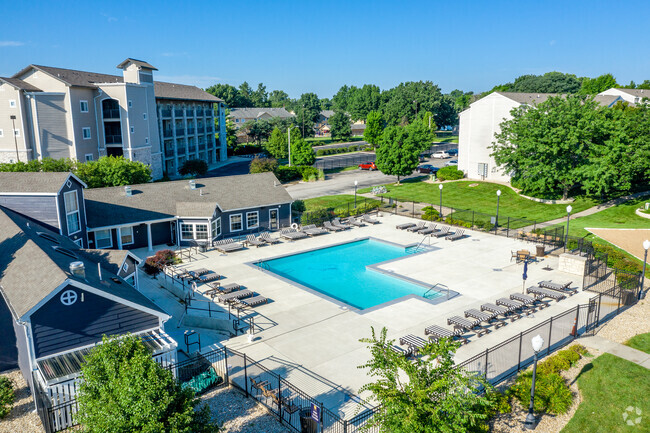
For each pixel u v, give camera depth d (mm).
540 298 24859
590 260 29156
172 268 30891
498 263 31906
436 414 11320
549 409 15781
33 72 53625
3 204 27047
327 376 17984
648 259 31922
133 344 13305
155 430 11039
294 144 71438
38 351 16156
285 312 24156
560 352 19047
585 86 130750
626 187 45031
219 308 24688
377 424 12219
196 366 18078
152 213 35688
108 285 18594
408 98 126688
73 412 14773
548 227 40500
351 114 159625
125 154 58562
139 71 60781
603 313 23641
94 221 33188
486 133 61375
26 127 52156
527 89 136875
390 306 24844
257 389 16859
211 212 36031
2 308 18453
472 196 54656
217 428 12766
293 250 35406
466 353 19609
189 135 76875
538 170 47500
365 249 36719
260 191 41594
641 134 45656
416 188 60188
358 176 71250
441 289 27234
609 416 15453
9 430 14750
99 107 57500
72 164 44344
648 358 19078
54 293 15984
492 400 14758
